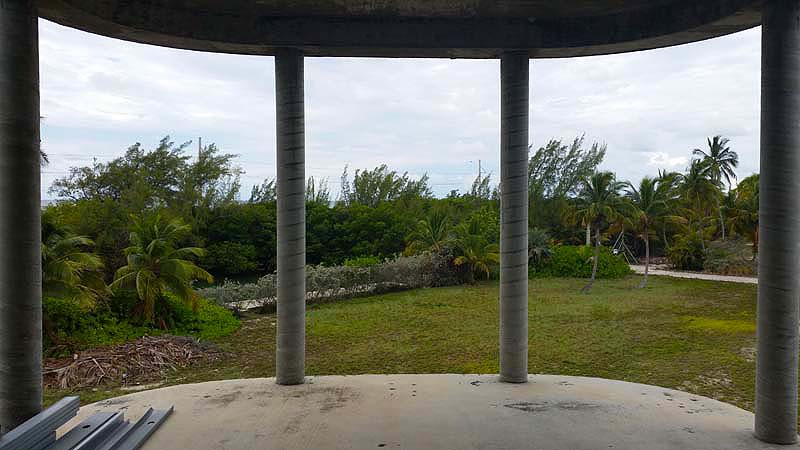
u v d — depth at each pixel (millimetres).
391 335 12133
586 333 11969
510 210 6434
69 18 5406
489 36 6266
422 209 35094
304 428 4852
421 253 23312
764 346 4699
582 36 6180
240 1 5754
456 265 23000
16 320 4574
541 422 4988
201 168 27500
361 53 6574
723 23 5305
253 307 16156
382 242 28531
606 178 21500
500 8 5957
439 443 4492
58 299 10406
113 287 11711
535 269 25984
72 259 10391
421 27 6273
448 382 6398
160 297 12305
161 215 14000
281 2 5797
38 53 4762
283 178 6344
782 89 4641
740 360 9336
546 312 15125
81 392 7996
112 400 5723
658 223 25797
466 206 35812
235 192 28797
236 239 28203
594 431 4781
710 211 32250
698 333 11898
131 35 5914
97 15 5379
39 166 4746
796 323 4656
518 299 6383
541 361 9414
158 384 8453
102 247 18703
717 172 30750
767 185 4719
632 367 8945
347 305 17188
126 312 11891
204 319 12930
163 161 26344
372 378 6594
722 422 5074
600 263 25172
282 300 6332
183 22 5949
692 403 5629
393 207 32531
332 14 6125
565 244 36188
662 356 9711
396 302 17703
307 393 5938
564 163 36719
